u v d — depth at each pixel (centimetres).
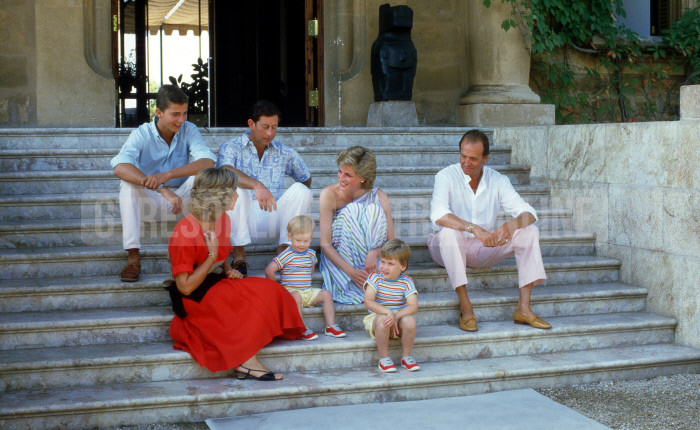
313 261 423
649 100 875
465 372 391
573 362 413
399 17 716
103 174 527
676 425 350
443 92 796
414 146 634
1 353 368
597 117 852
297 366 390
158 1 952
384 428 339
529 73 817
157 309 412
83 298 411
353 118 778
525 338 427
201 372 376
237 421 346
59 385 358
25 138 571
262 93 1121
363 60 777
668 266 465
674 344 455
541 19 745
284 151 476
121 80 945
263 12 1104
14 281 418
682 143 447
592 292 472
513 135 647
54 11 666
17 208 480
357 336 409
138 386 361
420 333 417
